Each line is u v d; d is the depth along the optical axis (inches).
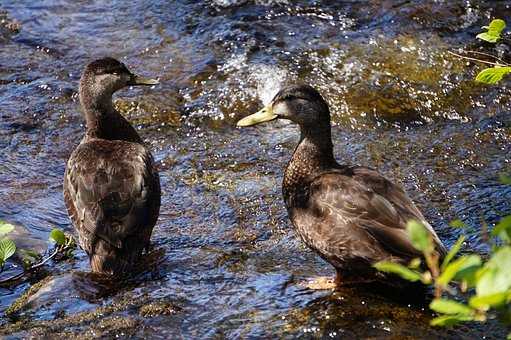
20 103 554.6
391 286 363.6
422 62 572.1
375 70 564.4
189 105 545.0
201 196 459.5
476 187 461.1
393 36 593.6
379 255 348.5
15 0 663.1
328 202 367.6
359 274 366.3
